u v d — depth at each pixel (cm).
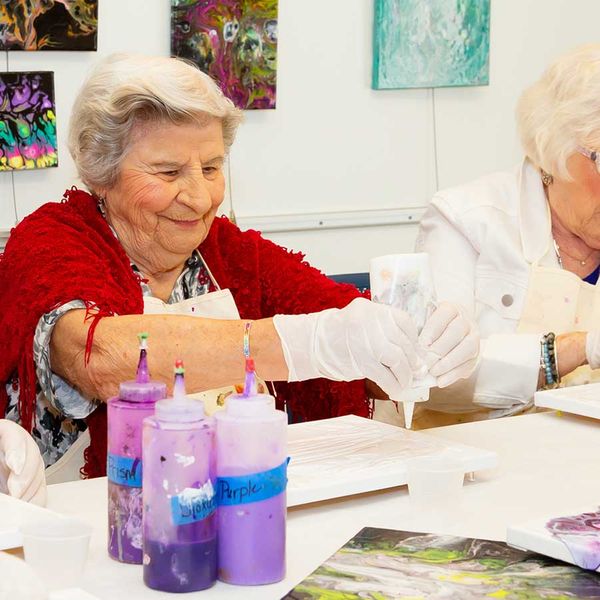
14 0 275
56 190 293
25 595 96
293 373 160
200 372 164
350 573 112
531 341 213
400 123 357
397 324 150
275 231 332
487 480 148
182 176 191
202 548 108
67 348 173
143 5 301
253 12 313
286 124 332
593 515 124
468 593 107
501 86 380
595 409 178
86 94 189
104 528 128
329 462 146
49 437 199
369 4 342
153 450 108
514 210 235
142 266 202
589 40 400
